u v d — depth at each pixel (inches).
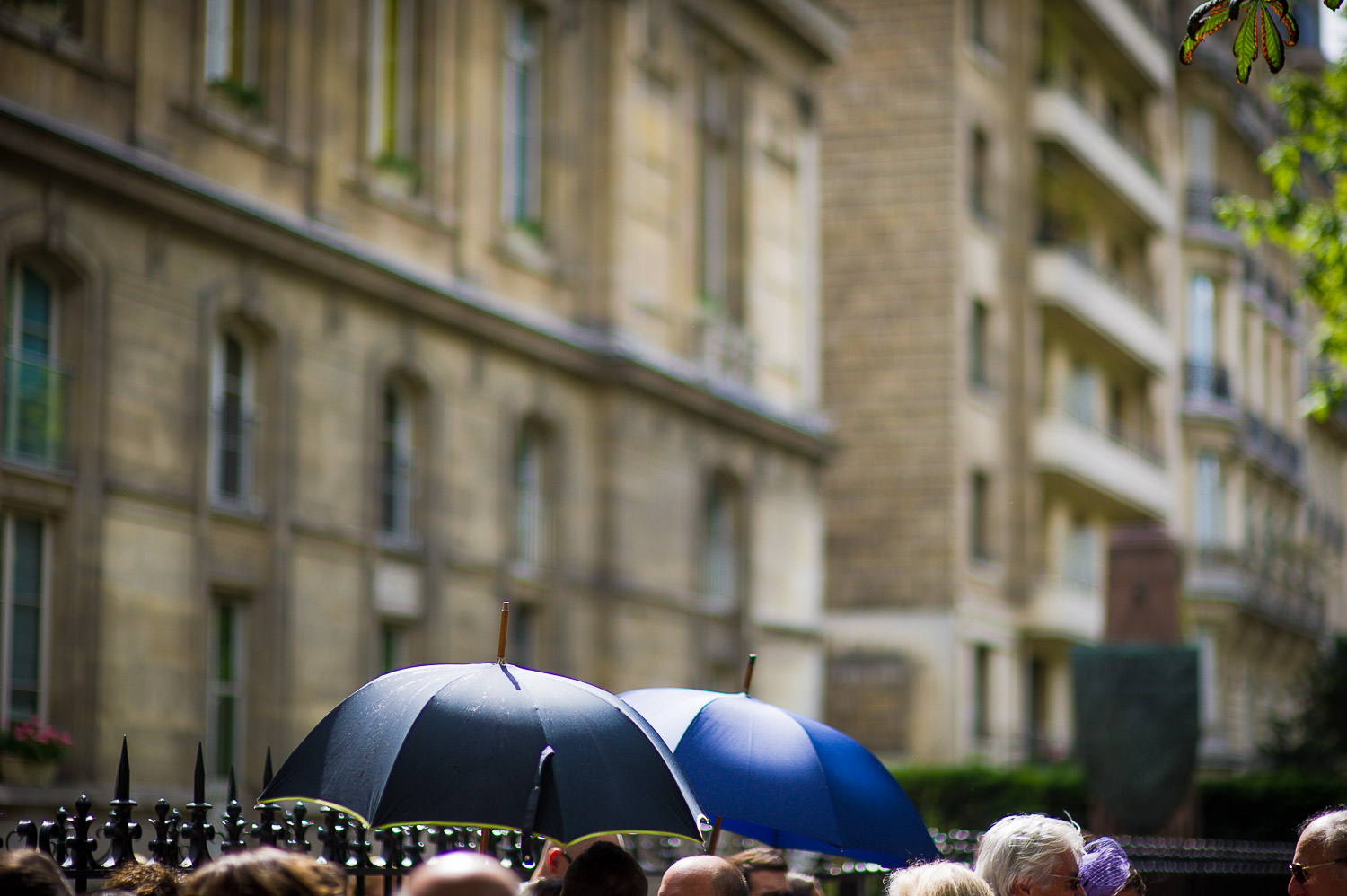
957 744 1884.8
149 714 981.8
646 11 1433.3
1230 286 2684.5
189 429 1024.2
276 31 1106.7
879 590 1926.7
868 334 1951.3
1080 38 2249.0
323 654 1104.2
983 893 281.9
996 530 2026.3
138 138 993.5
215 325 1044.5
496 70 1301.7
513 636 1290.6
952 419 1914.4
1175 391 2571.4
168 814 318.7
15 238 919.0
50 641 937.5
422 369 1205.7
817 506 1679.4
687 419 1471.5
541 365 1321.4
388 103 1212.5
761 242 1603.1
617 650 1364.4
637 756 307.1
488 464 1264.8
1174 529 2495.1
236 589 1056.8
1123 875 353.1
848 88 1980.8
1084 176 2199.8
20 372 930.7
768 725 388.8
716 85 1571.1
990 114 2048.5
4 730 887.7
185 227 1021.8
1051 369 2170.3
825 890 584.4
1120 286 2351.1
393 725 299.9
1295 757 2117.4
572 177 1371.8
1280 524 3078.2
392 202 1183.6
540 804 293.0
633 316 1406.3
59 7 952.9
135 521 983.6
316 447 1113.4
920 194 1945.1
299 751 306.2
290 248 1087.0
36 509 931.3
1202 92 2657.5
